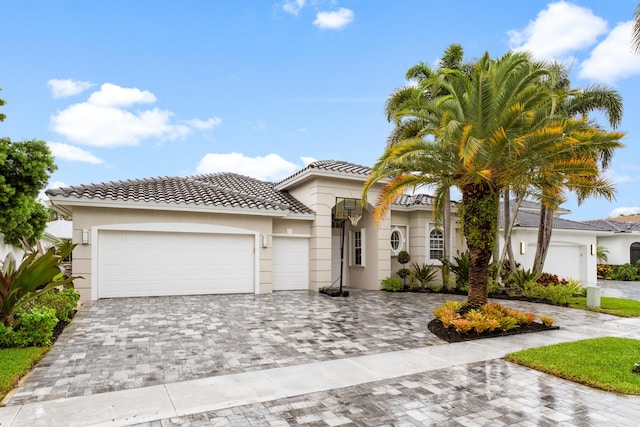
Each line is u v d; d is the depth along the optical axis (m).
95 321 10.28
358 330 9.68
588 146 10.60
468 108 10.26
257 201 16.67
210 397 5.39
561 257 24.56
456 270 17.92
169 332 9.16
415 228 20.11
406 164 10.90
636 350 7.90
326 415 4.89
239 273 16.05
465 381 6.16
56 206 13.90
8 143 12.01
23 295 8.16
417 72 16.62
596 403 5.34
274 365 6.87
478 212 10.41
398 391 5.71
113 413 4.84
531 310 13.61
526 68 9.77
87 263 13.61
